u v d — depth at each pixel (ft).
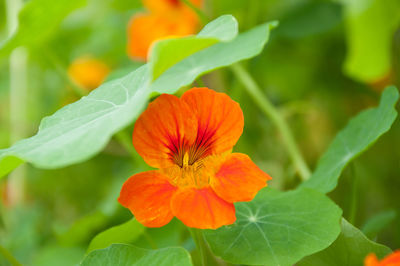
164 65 1.29
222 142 1.41
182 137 1.40
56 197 2.93
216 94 1.40
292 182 2.27
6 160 1.32
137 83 1.41
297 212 1.46
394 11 2.21
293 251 1.39
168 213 1.35
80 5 1.90
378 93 2.62
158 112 1.38
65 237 1.93
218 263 1.53
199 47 1.30
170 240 1.81
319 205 1.46
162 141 1.39
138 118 1.38
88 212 2.85
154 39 2.26
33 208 2.42
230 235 1.43
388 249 1.42
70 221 2.85
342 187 2.25
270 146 2.51
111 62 3.26
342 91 2.68
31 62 3.17
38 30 1.90
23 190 2.62
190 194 1.35
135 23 2.30
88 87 3.13
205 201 1.34
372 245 1.42
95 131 1.28
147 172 1.37
